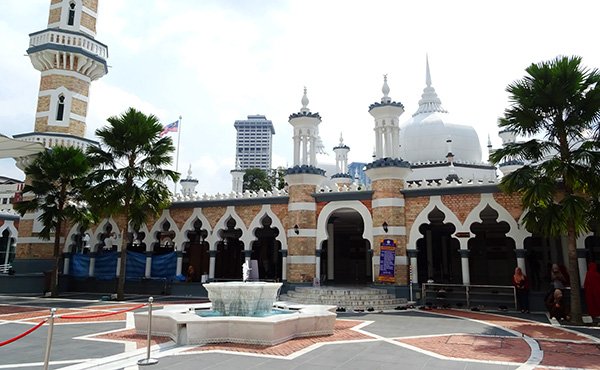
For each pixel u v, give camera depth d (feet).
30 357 28.02
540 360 27.86
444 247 90.84
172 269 79.82
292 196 72.08
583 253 54.80
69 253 87.56
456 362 27.20
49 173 73.51
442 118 103.24
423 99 110.01
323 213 71.05
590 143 44.01
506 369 25.53
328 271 87.56
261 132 447.42
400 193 66.54
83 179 72.02
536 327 42.19
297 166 71.92
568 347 32.19
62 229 88.02
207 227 78.74
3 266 110.01
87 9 97.86
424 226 90.38
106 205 68.54
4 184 155.53
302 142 74.43
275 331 32.09
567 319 46.37
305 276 68.80
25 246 86.63
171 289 77.56
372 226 67.46
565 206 43.70
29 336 35.73
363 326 42.45
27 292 79.46
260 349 30.53
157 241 83.76
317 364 26.37
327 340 34.42
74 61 92.99
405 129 104.78
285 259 71.77
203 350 30.07
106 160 71.10
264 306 40.11
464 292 60.64
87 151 73.15
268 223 86.63
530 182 46.39
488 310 56.03
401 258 64.39
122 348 30.58
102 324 42.29
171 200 78.74
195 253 88.02
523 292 54.54
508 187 47.80
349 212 81.00
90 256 85.76
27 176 90.07
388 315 51.52
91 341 33.37
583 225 45.62
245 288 38.83
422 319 47.88
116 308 55.98
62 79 91.91
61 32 91.61
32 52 91.25
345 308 56.75
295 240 70.38
